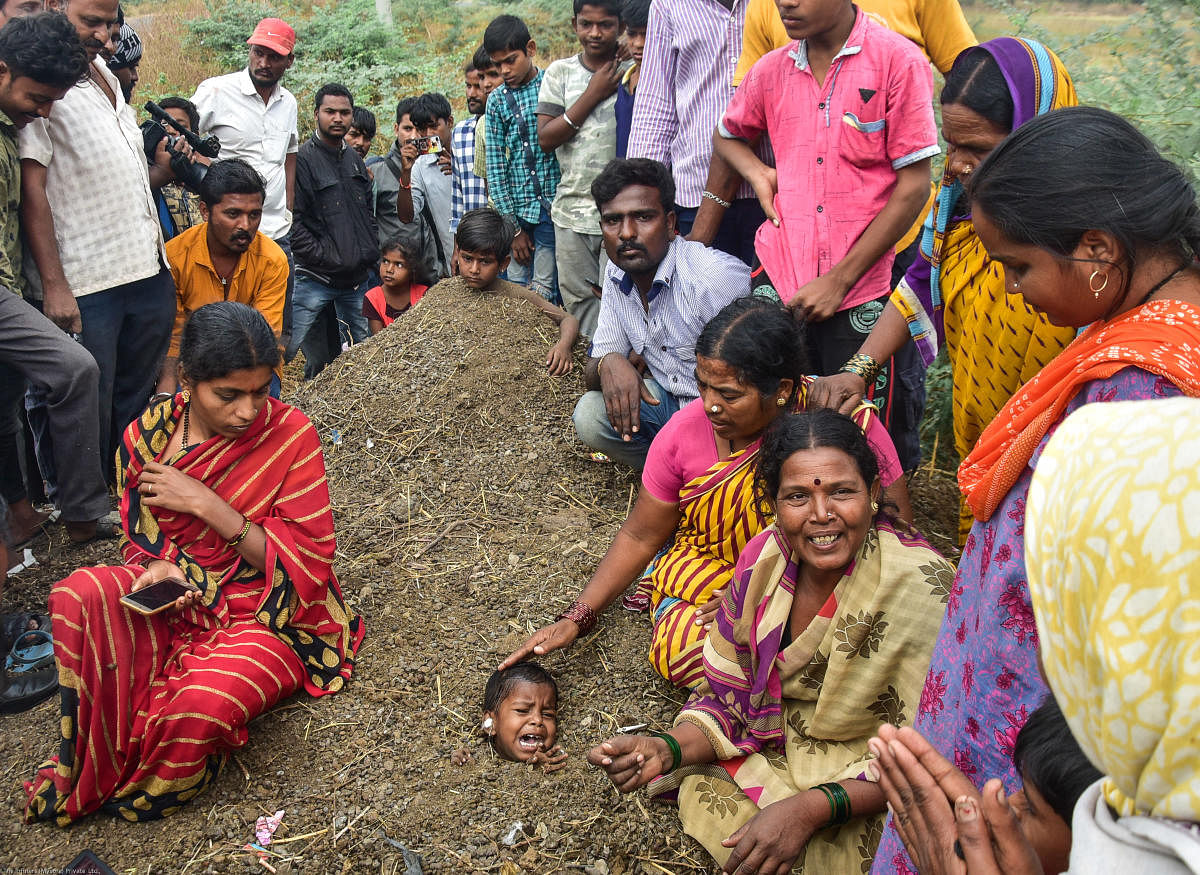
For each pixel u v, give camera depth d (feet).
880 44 11.19
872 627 7.97
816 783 8.27
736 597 8.51
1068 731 4.16
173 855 9.05
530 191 19.92
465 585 12.41
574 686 10.68
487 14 65.46
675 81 14.87
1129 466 2.99
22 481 14.48
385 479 14.82
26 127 13.53
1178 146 14.25
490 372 16.11
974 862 4.25
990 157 6.01
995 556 6.14
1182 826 2.97
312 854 9.00
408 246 22.22
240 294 16.93
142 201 15.30
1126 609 2.91
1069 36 17.60
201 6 58.75
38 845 9.25
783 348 9.31
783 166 12.12
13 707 11.02
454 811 9.32
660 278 12.69
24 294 14.56
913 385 12.50
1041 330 8.41
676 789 8.93
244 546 10.10
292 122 22.43
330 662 10.77
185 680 9.39
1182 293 5.75
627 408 13.01
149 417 10.24
